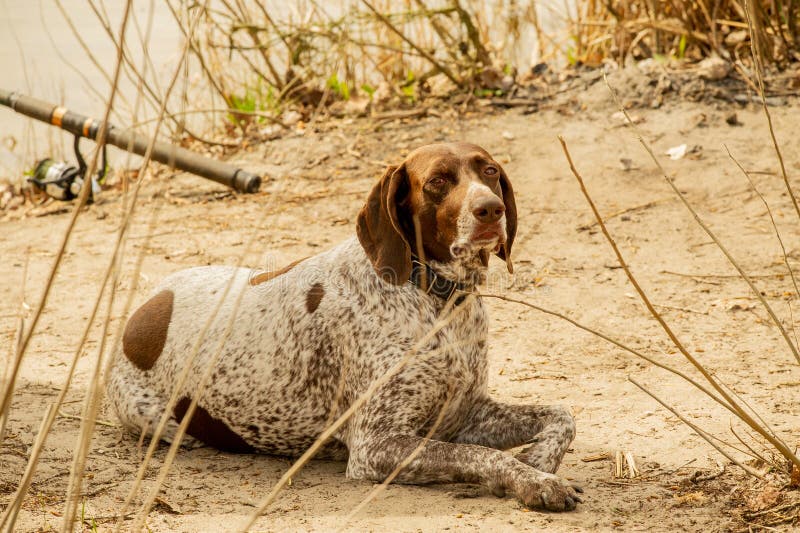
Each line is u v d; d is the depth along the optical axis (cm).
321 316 566
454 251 524
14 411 634
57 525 468
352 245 581
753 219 962
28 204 1199
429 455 514
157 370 606
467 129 1209
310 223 1028
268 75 1420
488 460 498
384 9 1394
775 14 1264
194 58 1409
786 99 1176
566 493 478
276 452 591
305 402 571
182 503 504
